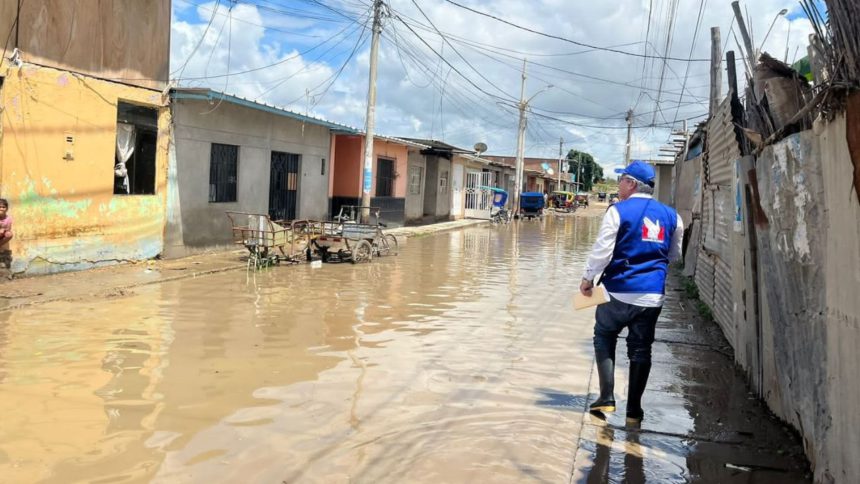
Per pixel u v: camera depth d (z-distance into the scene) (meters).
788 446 4.41
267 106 14.50
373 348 6.93
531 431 4.69
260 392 5.37
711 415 5.08
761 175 5.11
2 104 9.59
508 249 19.53
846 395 3.22
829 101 3.36
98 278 10.56
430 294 10.55
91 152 11.16
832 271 3.45
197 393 5.29
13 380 5.48
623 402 5.41
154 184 12.84
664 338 7.78
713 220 9.03
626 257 4.75
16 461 3.95
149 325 7.61
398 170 25.34
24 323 7.53
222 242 14.74
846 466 3.22
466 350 7.00
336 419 4.81
